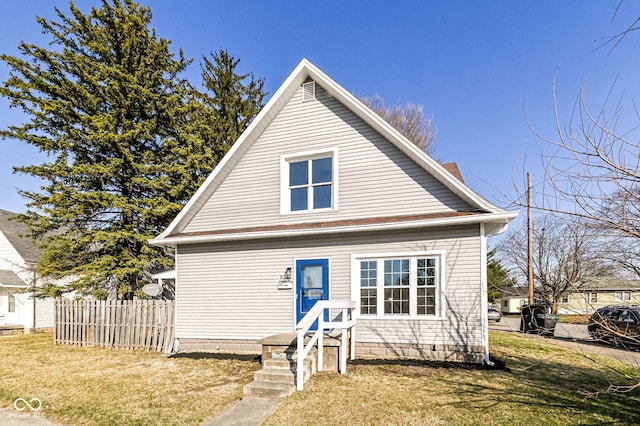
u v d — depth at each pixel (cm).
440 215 920
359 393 659
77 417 589
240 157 1170
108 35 1777
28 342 1388
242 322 1073
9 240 1948
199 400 652
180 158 1984
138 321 1168
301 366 685
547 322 1458
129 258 1752
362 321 959
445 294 900
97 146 1781
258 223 1123
